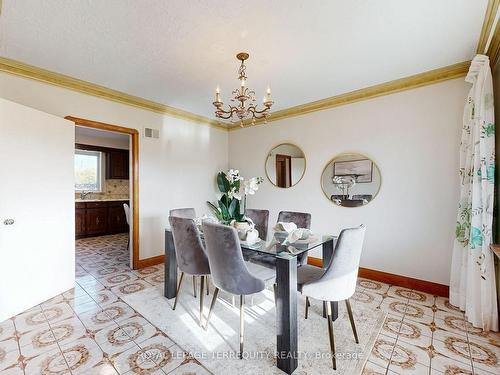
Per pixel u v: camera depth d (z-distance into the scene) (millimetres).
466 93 2521
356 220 3234
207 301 2541
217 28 1897
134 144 3449
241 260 1743
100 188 6219
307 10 1695
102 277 3160
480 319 2045
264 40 2053
